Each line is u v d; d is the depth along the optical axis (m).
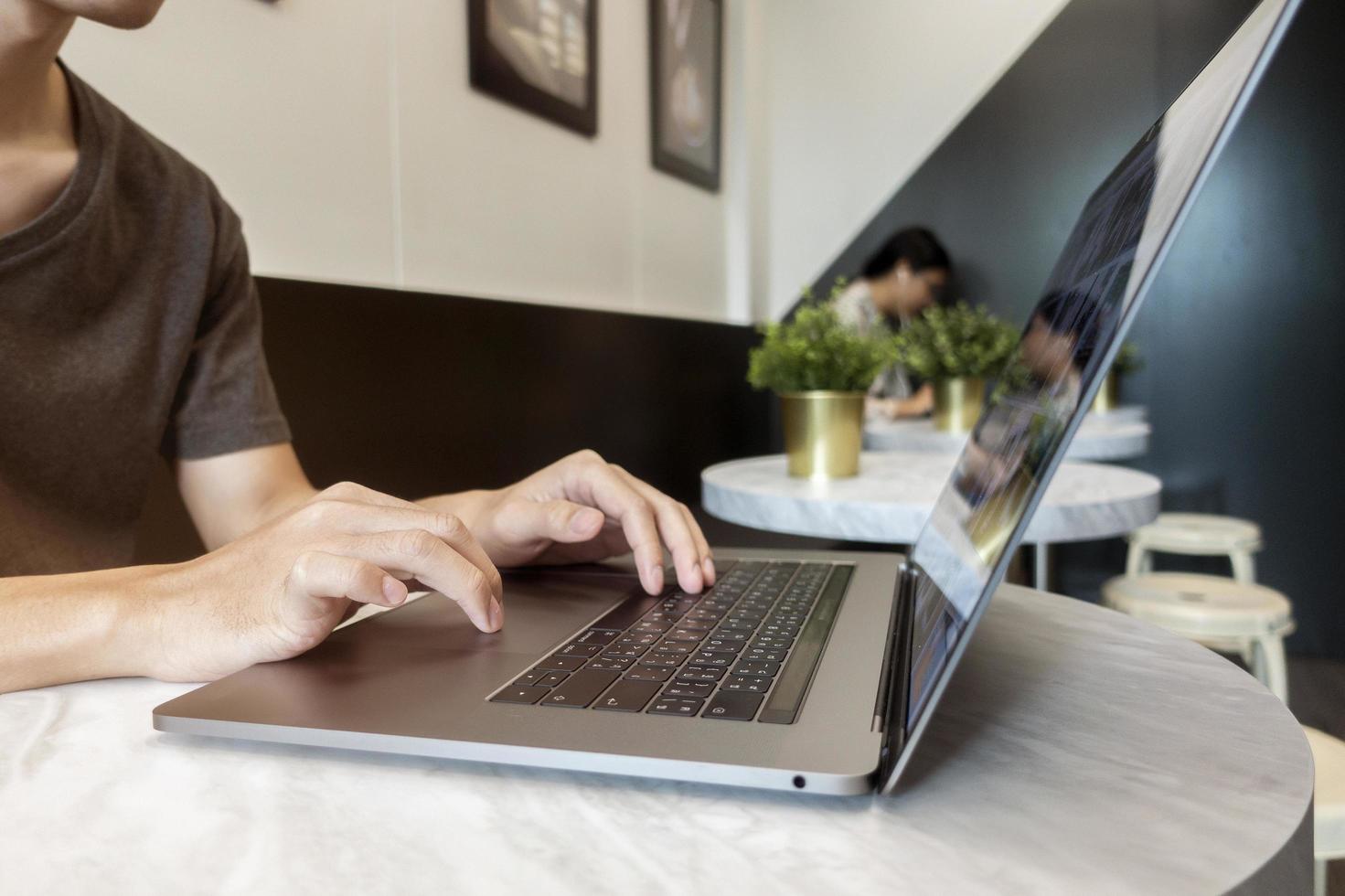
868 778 0.29
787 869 0.26
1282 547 3.04
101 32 1.18
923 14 3.54
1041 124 3.40
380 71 1.72
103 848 0.28
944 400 2.28
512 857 0.27
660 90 2.90
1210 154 0.26
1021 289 3.47
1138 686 0.43
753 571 0.66
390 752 0.34
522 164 2.20
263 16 1.45
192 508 0.93
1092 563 3.40
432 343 1.76
